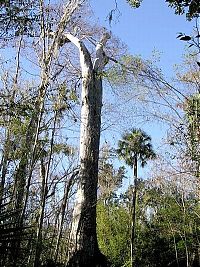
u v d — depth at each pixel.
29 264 12.73
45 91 13.78
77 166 19.62
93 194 20.02
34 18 10.34
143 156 31.59
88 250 19.14
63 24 14.86
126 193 35.25
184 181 26.52
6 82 14.55
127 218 34.38
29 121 14.05
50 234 19.59
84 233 19.28
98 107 21.73
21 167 14.05
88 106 21.45
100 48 23.19
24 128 14.28
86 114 21.33
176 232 34.00
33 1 10.23
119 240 33.72
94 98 21.69
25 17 10.16
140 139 31.45
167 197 33.53
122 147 31.73
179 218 33.41
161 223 34.69
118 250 33.66
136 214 34.72
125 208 34.81
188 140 14.77
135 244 34.38
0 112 10.98
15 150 14.39
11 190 13.48
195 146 14.66
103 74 19.69
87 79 21.66
